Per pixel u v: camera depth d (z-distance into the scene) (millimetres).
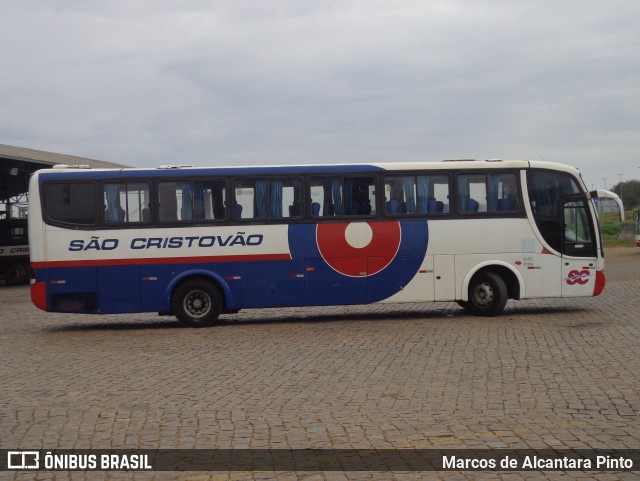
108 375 11945
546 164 18875
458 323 17547
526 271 18688
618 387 10047
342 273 18422
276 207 18422
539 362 12047
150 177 18297
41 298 18078
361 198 18547
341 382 10875
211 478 6695
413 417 8711
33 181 18188
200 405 9570
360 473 6723
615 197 19000
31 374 12227
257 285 18312
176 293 18266
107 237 18172
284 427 8391
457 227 18578
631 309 19281
